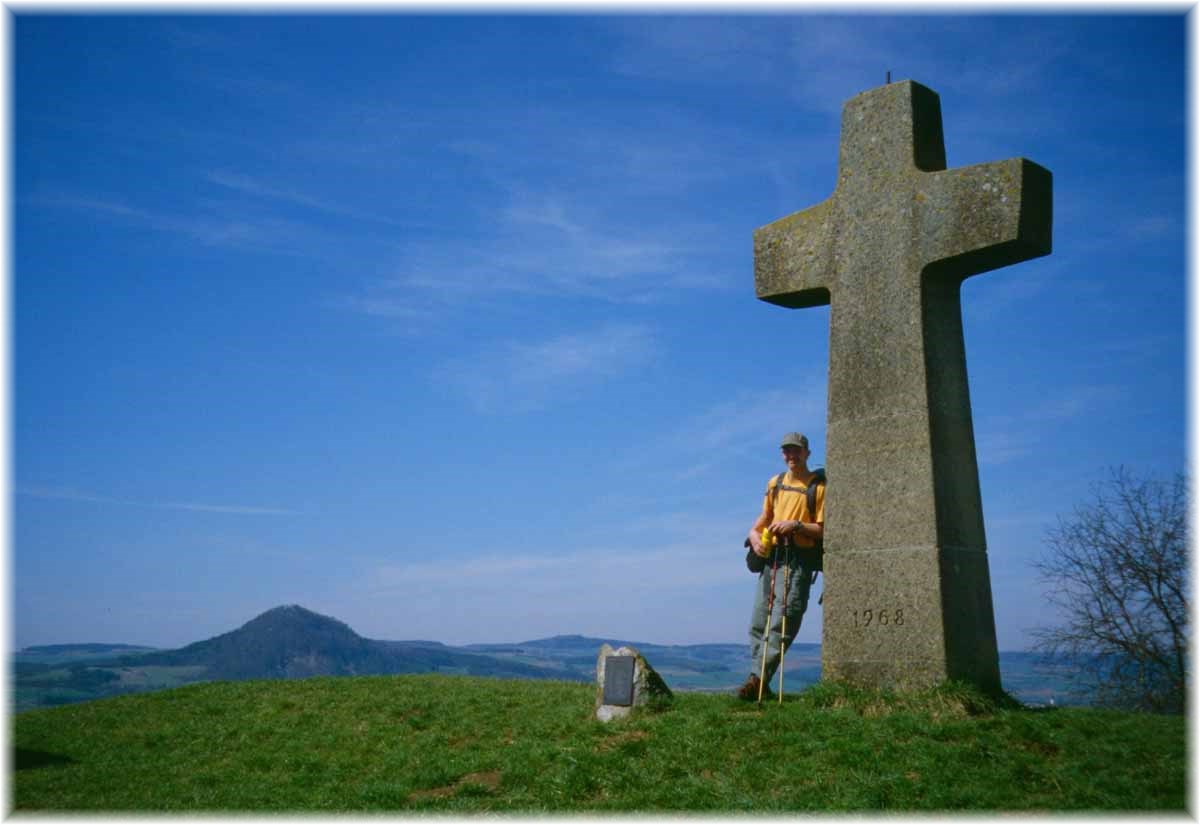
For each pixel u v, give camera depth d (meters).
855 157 14.25
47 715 19.97
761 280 14.91
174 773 15.01
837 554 13.38
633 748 12.15
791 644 13.86
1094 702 24.38
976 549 13.13
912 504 12.88
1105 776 9.97
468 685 20.33
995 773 10.27
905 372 13.23
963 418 13.48
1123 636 24.94
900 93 14.00
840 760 10.91
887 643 12.77
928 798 9.82
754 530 14.27
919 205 13.48
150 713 19.44
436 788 12.38
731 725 12.35
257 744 16.47
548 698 17.75
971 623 12.76
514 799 11.33
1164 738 10.87
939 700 12.05
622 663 14.54
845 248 14.09
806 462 14.26
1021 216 12.66
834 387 13.82
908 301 13.37
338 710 18.27
